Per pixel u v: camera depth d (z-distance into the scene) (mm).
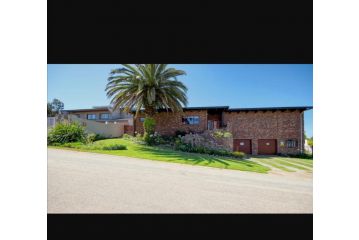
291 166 13234
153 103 19484
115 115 29391
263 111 21703
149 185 7074
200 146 16859
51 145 14953
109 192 6328
